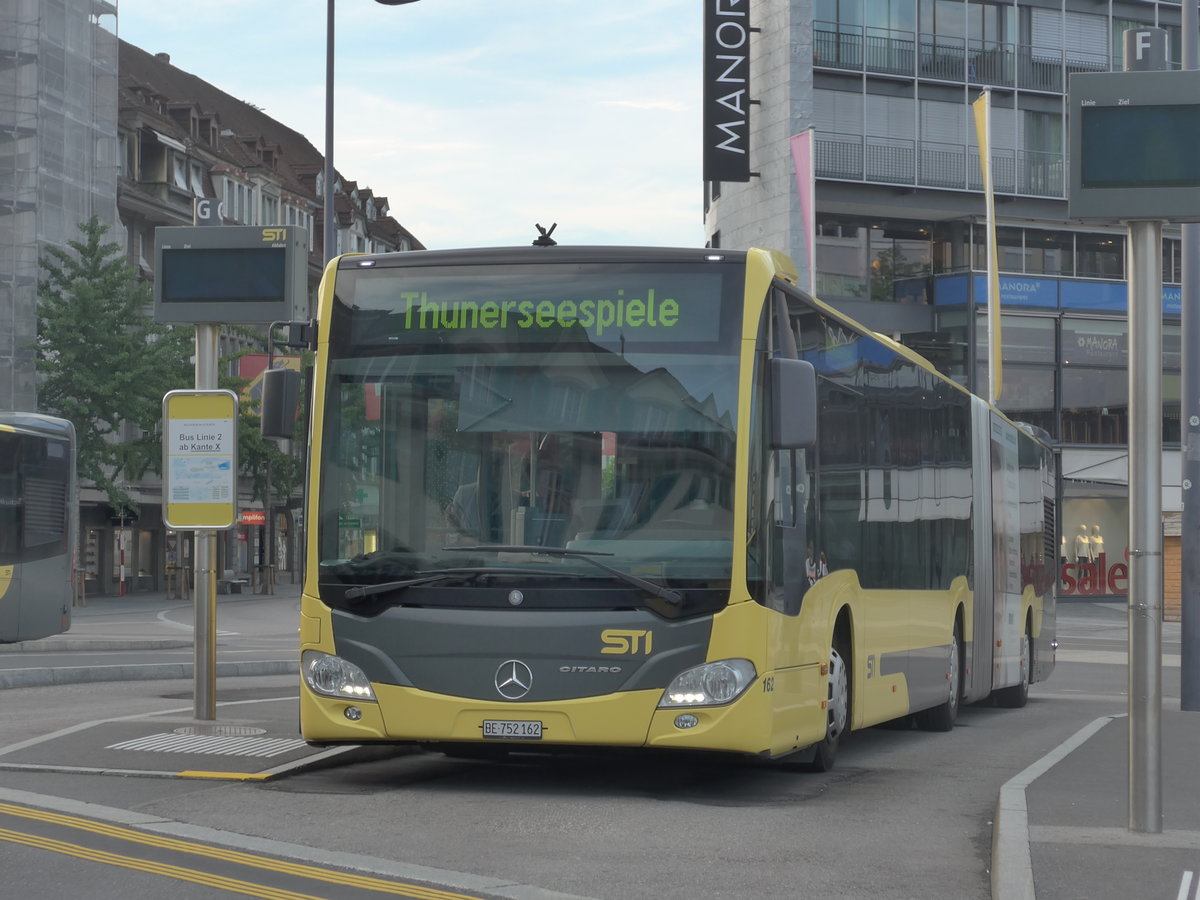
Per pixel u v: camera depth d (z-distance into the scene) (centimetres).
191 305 1473
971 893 805
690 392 1099
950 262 5831
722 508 1079
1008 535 2131
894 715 1498
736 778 1252
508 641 1070
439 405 1116
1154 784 898
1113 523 6209
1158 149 899
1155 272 916
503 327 1121
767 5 5628
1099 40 6003
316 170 10869
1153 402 913
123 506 5928
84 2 6462
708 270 1120
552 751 1125
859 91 5625
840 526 1301
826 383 1270
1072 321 5988
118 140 7519
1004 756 1487
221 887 762
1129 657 912
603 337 1112
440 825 959
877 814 1066
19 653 3091
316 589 1114
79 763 1188
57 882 769
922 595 1609
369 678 1093
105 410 5756
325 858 837
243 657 2914
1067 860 816
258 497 7019
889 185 5609
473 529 1093
